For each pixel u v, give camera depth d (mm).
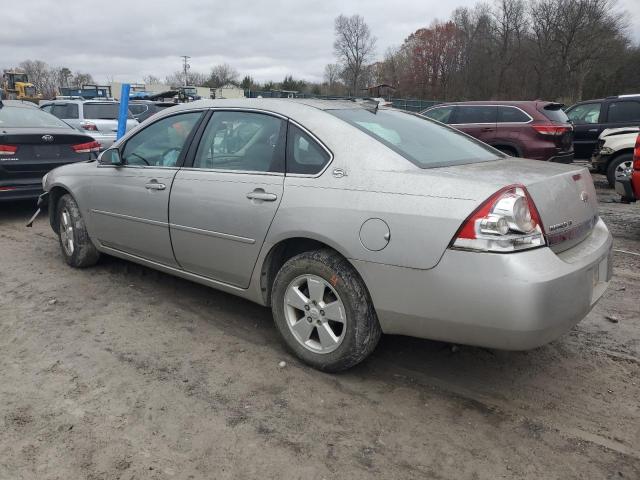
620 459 2623
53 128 7891
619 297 4664
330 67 71562
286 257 3578
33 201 9023
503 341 2658
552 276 2580
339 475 2498
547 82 53938
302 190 3242
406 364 3508
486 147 3947
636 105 11648
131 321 4125
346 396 3129
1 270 5312
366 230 2938
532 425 2881
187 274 4184
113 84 42375
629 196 6602
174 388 3195
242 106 3818
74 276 5121
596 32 51062
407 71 66375
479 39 59781
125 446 2674
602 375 3389
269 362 3506
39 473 2482
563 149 9867
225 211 3625
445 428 2850
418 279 2787
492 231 2574
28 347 3689
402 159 3053
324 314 3238
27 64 80625
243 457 2607
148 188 4207
